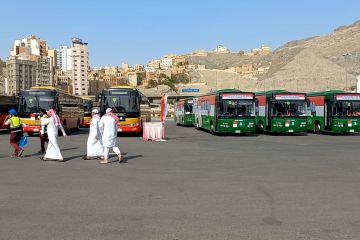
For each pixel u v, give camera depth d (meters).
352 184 10.88
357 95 33.25
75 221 7.31
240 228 6.87
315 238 6.33
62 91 34.03
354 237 6.38
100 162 15.33
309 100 34.50
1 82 152.00
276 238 6.33
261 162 15.52
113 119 15.30
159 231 6.70
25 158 16.92
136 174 12.58
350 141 26.92
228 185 10.75
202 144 24.12
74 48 155.12
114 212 7.95
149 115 43.03
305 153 18.94
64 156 17.56
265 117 34.72
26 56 140.38
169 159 16.47
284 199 9.07
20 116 30.03
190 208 8.27
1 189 10.20
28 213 7.86
